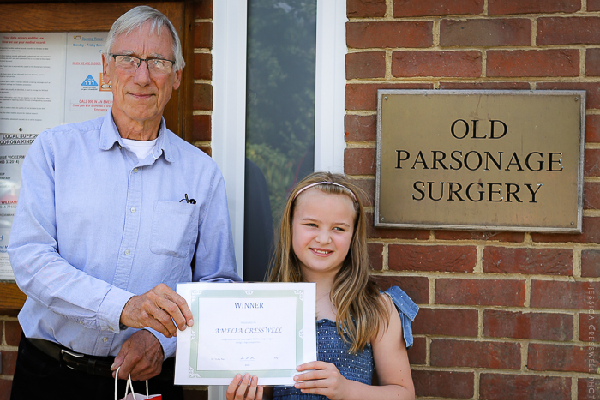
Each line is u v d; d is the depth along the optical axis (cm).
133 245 138
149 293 122
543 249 162
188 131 173
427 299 166
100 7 170
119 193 139
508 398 163
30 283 128
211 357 123
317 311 144
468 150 162
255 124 181
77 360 137
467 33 164
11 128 175
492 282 164
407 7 166
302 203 144
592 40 161
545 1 162
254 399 122
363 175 168
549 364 162
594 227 161
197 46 175
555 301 162
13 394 142
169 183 145
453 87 165
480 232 164
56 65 174
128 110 137
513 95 161
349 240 143
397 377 140
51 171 138
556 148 160
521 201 161
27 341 144
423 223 163
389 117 165
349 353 137
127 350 127
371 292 146
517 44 163
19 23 172
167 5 168
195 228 147
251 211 181
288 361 124
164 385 148
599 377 160
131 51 136
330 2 175
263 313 125
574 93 159
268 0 180
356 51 168
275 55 181
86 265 135
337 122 175
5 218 175
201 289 125
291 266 149
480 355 164
